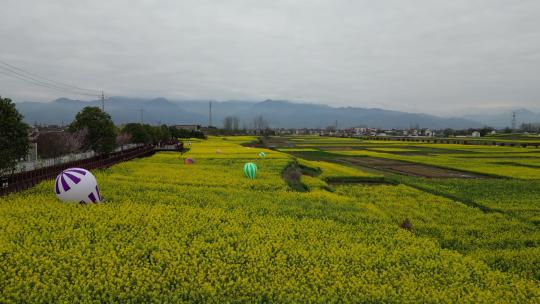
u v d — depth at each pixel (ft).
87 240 42.80
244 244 44.96
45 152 134.82
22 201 59.16
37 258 37.76
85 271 35.99
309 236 49.03
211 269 37.73
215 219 54.80
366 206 71.05
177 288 34.12
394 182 108.99
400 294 35.42
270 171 110.73
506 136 549.13
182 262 38.47
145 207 59.21
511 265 46.09
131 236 45.16
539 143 341.21
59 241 42.88
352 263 41.14
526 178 121.60
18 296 31.45
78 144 128.77
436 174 133.18
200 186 83.35
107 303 31.99
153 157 159.43
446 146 304.91
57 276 35.22
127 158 143.54
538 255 48.91
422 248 47.96
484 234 58.34
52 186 72.49
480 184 108.88
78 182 58.39
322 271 38.88
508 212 74.23
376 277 38.14
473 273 41.70
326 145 322.34
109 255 39.11
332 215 60.95
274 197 73.87
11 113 65.98
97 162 109.91
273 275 37.40
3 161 63.46
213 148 222.07
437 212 71.67
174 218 53.67
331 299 33.47
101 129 124.06
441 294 35.70
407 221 59.26
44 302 31.07
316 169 132.67
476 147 291.38
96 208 56.18
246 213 59.52
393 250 46.29
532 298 36.09
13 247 39.93
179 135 390.21
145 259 39.45
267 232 49.88
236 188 83.71
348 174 117.80
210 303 31.99
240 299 32.83
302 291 34.71
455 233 58.85
